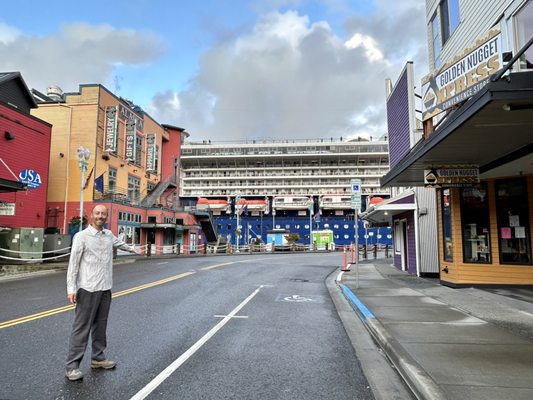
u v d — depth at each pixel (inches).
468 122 286.8
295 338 276.1
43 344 249.6
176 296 443.8
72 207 1207.6
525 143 351.3
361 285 532.1
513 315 326.0
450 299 406.3
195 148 4133.9
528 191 442.0
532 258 441.4
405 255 772.6
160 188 1679.4
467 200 485.7
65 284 545.3
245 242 2878.9
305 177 3887.8
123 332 282.2
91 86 1253.7
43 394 175.2
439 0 560.7
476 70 326.3
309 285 572.1
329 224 2915.8
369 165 3927.2
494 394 165.3
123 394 176.4
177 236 1643.7
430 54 603.5
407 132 711.7
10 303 393.1
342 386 190.2
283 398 175.5
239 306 392.2
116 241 219.1
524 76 235.0
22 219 934.4
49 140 1029.2
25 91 1008.2
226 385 189.2
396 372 211.0
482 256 474.9
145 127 1599.4
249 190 3917.3
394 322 301.4
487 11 419.2
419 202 658.8
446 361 208.7
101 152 1264.8
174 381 192.7
